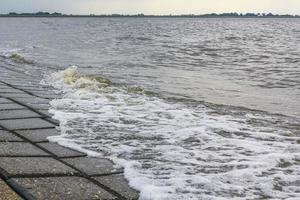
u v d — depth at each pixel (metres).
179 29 88.75
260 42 44.84
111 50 32.69
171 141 6.14
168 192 4.14
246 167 5.06
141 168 4.86
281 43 43.16
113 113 8.04
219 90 13.66
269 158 5.45
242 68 21.34
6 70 15.41
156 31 76.81
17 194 3.83
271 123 8.23
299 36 58.06
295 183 4.62
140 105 9.07
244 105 10.88
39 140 5.89
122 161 5.05
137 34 63.88
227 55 29.66
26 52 27.47
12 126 6.63
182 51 32.56
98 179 4.49
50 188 4.09
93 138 6.16
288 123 8.35
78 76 13.26
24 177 4.31
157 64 22.34
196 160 5.27
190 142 6.14
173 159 5.27
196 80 16.08
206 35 60.91
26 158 4.97
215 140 6.30
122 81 14.28
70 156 5.23
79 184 4.28
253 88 14.42
